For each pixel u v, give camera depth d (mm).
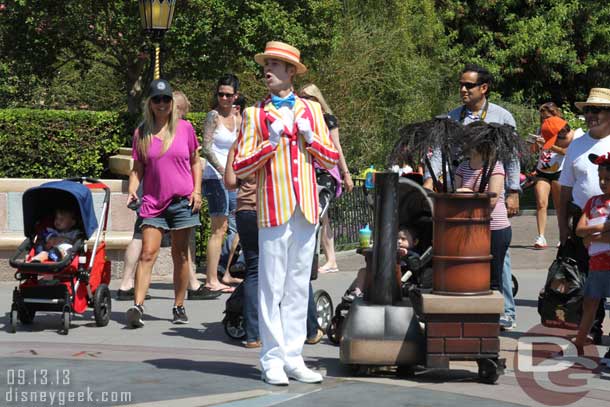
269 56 11328
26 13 30969
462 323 11562
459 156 12156
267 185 11281
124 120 22875
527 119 44719
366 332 11781
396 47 40844
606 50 50750
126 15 31000
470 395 11086
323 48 34031
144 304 17531
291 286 11539
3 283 20000
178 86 36969
